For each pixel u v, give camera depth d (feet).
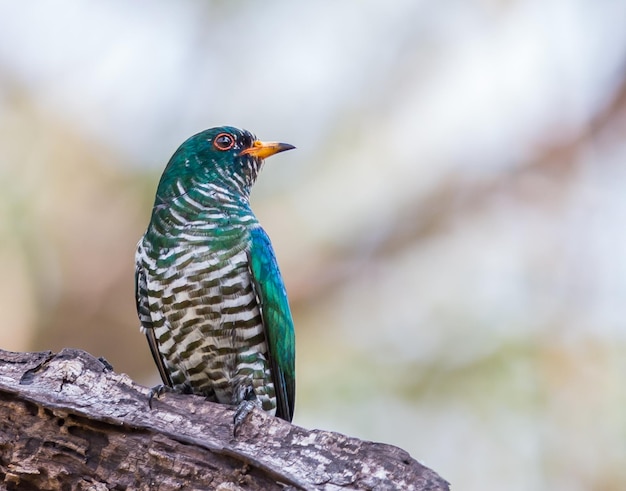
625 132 60.59
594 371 52.06
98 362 31.48
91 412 29.55
